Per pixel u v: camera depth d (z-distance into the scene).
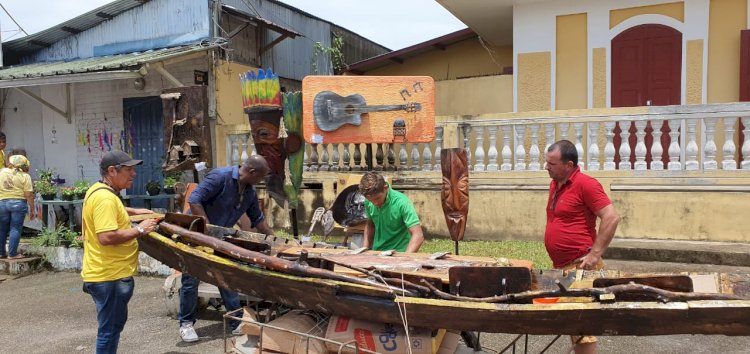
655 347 4.75
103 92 11.54
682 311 2.70
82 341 5.45
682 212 6.95
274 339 3.55
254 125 7.00
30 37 11.73
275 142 7.04
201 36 10.49
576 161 3.94
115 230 3.95
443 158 5.38
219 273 3.87
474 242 7.72
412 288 3.26
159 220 4.48
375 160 8.72
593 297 2.94
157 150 11.09
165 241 4.10
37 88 12.16
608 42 9.43
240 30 10.90
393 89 7.54
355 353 3.28
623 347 4.77
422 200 8.16
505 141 7.91
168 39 10.84
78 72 9.19
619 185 7.24
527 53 9.92
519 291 3.11
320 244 4.68
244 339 3.81
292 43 13.02
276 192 7.08
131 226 4.34
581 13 9.56
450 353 3.46
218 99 10.38
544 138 8.33
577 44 9.62
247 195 5.15
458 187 5.32
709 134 6.92
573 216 3.92
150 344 5.21
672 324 2.74
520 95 10.02
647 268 6.29
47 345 5.36
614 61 9.43
